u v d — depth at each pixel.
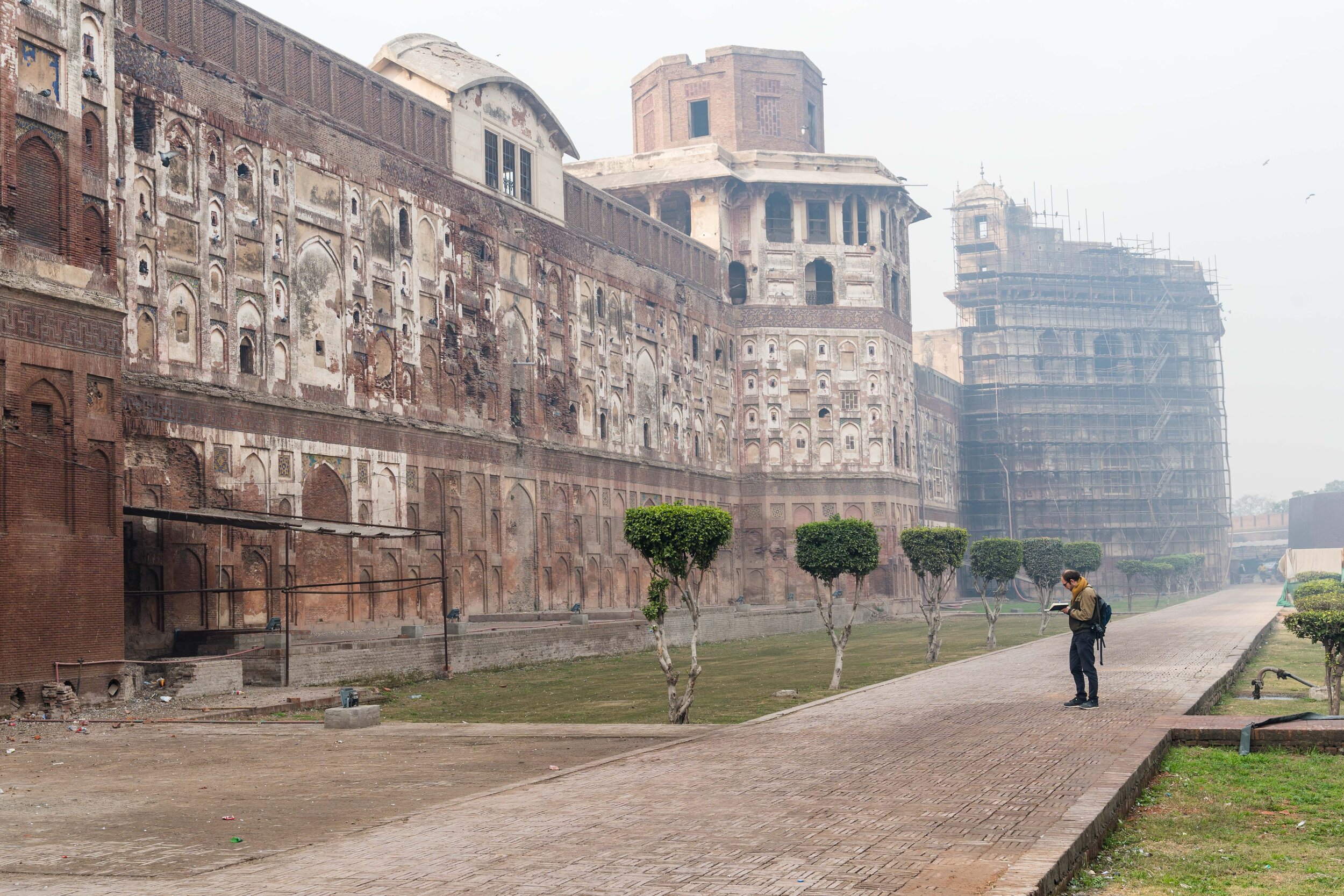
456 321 41.31
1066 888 8.47
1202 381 101.06
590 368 50.50
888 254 67.62
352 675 27.66
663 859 8.70
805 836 9.30
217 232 30.98
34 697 20.98
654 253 56.97
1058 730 14.78
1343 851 9.54
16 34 21.69
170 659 24.66
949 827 9.46
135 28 28.91
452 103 41.88
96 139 23.88
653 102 71.06
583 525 49.12
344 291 35.62
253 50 32.94
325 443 34.28
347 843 9.61
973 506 95.56
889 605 63.09
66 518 22.09
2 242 21.05
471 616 40.84
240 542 30.72
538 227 46.94
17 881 8.76
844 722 16.38
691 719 20.50
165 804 11.96
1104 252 101.44
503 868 8.59
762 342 64.56
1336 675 18.84
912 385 70.00
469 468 41.41
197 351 30.06
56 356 21.95
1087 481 95.31
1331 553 75.00
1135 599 85.31
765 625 49.78
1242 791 11.90
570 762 14.33
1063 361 96.81
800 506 63.88
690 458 59.06
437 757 14.96
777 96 69.12
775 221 66.75
